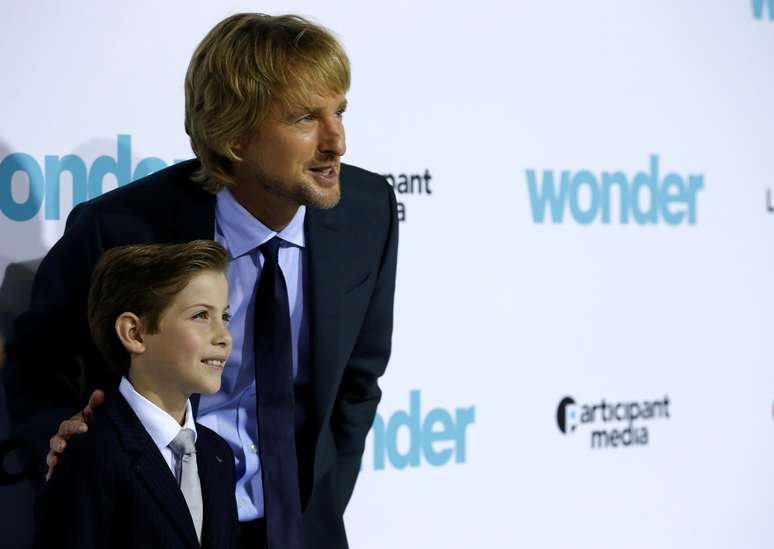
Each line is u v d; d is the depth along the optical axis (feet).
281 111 16.66
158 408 16.17
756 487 31.48
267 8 23.47
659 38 28.99
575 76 27.61
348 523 25.09
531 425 27.45
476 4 26.00
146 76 22.04
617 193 28.48
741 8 30.53
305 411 18.83
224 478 16.79
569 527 28.19
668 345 29.60
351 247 18.80
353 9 24.36
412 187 25.31
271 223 17.83
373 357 20.11
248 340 18.25
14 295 20.76
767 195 31.22
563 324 27.78
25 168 20.79
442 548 26.32
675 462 29.91
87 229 17.84
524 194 26.96
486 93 26.25
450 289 26.00
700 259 30.04
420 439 25.85
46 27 20.90
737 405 30.96
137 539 15.48
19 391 18.61
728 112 30.40
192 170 18.43
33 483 20.63
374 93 24.68
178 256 16.07
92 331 16.71
